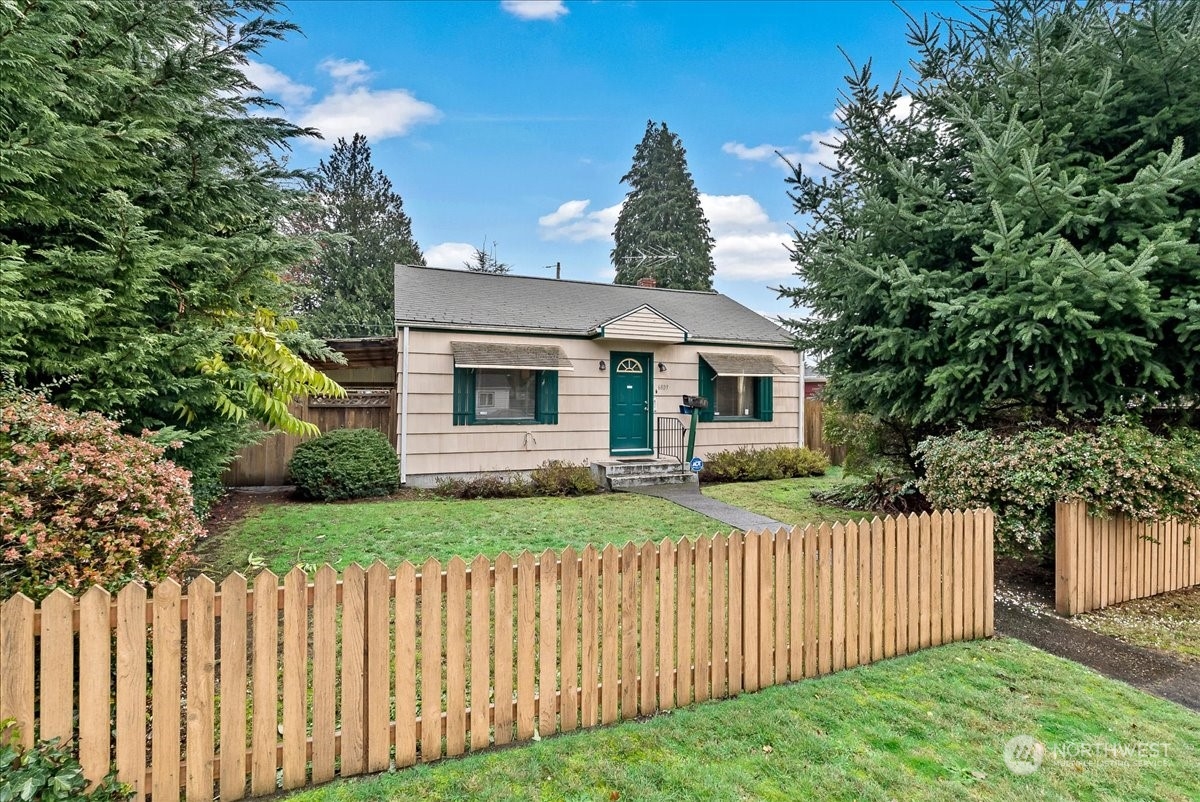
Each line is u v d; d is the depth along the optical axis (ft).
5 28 10.84
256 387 16.92
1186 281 16.10
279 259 17.16
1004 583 17.75
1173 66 15.80
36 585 7.48
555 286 42.37
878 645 12.26
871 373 20.99
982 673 11.59
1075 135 17.44
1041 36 17.42
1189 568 17.67
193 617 7.41
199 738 7.45
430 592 8.59
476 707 8.84
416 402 31.12
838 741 9.04
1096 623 14.62
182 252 14.33
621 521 23.16
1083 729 9.53
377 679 8.31
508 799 7.58
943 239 19.35
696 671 10.41
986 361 18.30
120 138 13.82
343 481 27.09
